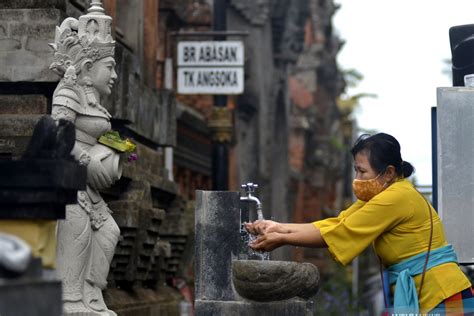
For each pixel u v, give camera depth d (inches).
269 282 434.3
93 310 483.2
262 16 1755.7
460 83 569.6
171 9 1096.8
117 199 689.0
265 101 1843.0
